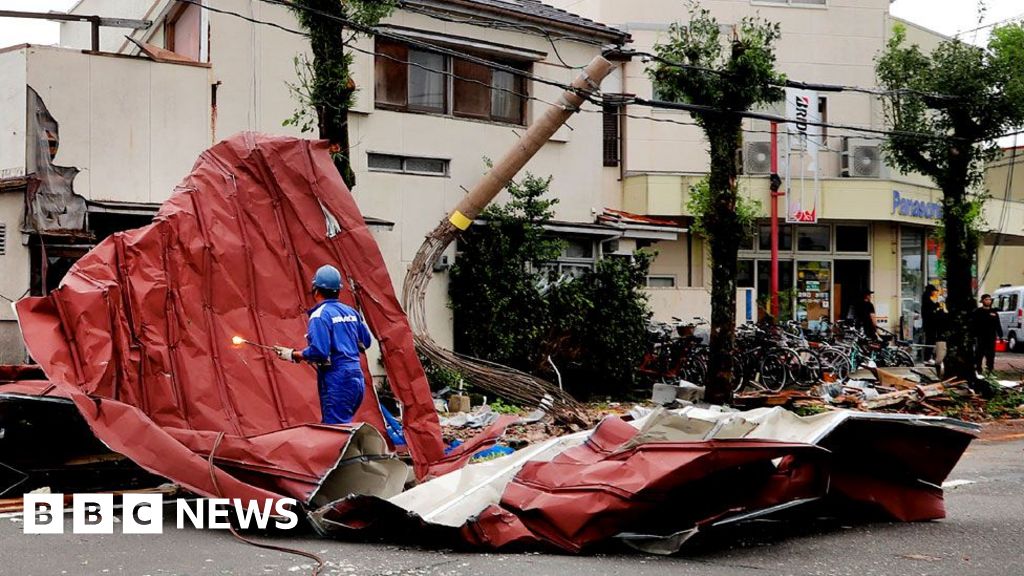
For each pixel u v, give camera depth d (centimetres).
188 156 1523
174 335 898
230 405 908
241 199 981
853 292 2819
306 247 1001
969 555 691
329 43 1268
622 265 1911
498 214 1795
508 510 695
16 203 1382
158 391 873
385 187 1775
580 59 2017
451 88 1869
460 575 599
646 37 2588
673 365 1958
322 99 1259
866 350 2211
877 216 2666
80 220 1396
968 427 792
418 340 1405
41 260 1390
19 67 1401
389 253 1767
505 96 1947
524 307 1783
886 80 1998
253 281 965
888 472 805
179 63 1518
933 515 812
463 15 1853
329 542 688
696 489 701
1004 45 1853
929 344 2417
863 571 640
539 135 1431
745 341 1980
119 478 861
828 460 766
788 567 644
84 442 888
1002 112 1853
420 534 682
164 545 664
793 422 755
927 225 2892
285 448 734
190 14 1747
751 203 2308
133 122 1484
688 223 2589
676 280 2586
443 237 1462
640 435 710
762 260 2734
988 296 2161
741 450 658
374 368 1650
